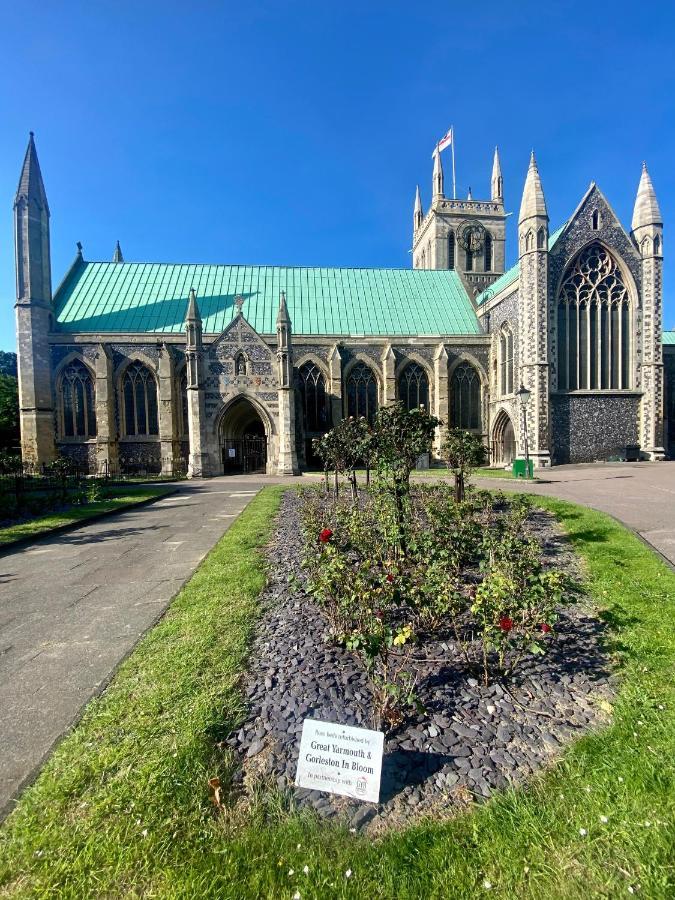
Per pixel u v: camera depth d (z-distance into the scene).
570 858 3.09
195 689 5.16
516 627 5.96
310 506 15.35
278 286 47.22
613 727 4.41
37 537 13.89
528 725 4.69
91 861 3.14
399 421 12.33
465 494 16.02
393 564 7.35
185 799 3.66
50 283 41.12
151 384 41.84
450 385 44.62
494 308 43.56
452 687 5.39
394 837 3.37
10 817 3.54
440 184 58.56
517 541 8.66
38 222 39.72
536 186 36.78
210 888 2.95
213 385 37.88
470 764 4.16
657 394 38.03
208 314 43.94
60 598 8.68
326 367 43.00
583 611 7.20
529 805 3.56
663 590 7.70
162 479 35.69
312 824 3.52
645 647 5.86
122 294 44.38
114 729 4.49
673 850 3.05
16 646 6.66
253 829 3.43
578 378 38.34
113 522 16.69
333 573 6.44
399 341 43.84
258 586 8.48
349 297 47.47
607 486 22.19
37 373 39.34
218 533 14.30
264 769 4.09
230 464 42.00
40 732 4.67
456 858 3.16
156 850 3.22
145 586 9.28
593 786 3.68
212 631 6.59
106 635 6.98
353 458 17.62
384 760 4.25
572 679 5.44
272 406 38.31
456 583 7.43
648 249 38.00
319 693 5.23
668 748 3.98
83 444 40.44
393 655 6.13
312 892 2.94
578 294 38.16
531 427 37.12
